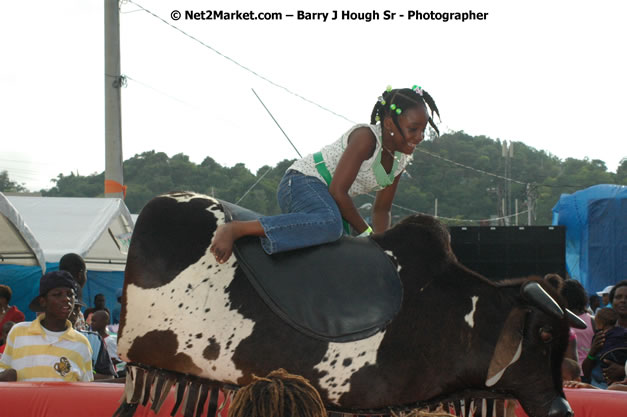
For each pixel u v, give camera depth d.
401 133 3.78
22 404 4.18
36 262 12.88
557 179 74.62
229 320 3.34
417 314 3.44
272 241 3.43
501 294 3.50
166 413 3.96
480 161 73.19
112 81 16.83
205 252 3.42
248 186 54.22
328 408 3.37
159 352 3.35
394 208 66.94
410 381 3.37
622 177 75.50
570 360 6.02
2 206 11.72
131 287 3.39
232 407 2.20
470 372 3.41
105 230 15.15
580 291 7.57
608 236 18.12
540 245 16.55
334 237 3.58
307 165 3.80
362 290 3.44
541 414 3.43
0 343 7.27
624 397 4.29
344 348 3.32
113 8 16.88
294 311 3.34
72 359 5.21
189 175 61.56
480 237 16.66
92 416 4.16
